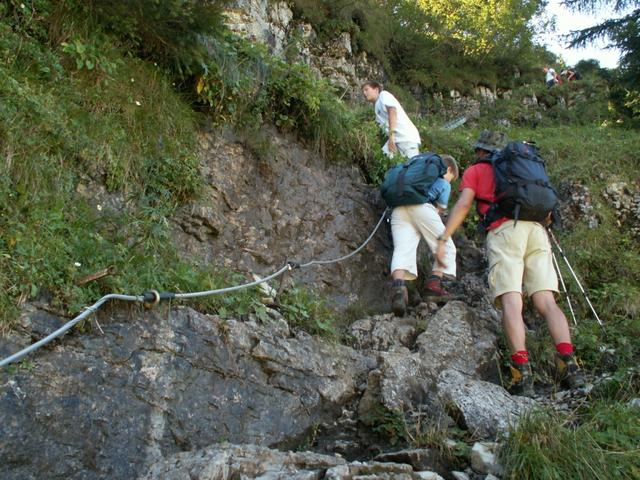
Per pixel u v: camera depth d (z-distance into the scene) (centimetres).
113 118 446
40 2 429
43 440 289
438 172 554
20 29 418
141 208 436
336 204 595
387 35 1502
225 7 503
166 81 495
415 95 1534
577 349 510
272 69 595
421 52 1584
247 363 379
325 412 402
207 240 480
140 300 338
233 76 532
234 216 510
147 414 326
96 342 323
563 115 1598
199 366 356
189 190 476
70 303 321
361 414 404
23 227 334
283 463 313
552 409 373
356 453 384
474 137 1088
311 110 604
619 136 1073
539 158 463
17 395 288
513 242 447
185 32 485
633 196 726
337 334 463
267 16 1046
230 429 354
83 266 348
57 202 372
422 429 383
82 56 428
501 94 1741
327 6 1255
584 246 668
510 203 450
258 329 398
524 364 431
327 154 626
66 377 307
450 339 494
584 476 315
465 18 1703
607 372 485
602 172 758
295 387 393
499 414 386
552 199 449
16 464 278
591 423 348
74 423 301
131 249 392
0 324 297
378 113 749
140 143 457
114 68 445
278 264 519
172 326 355
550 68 1838
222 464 298
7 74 384
